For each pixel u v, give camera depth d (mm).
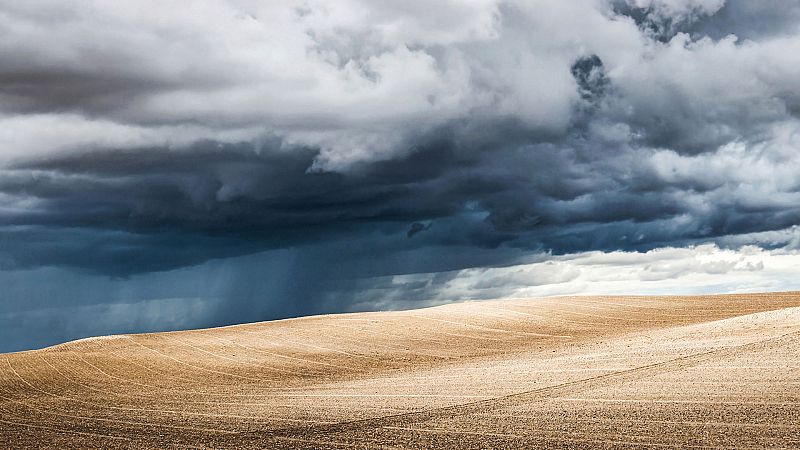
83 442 24219
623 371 32938
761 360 31609
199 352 56750
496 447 20188
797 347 33562
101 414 31594
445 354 51562
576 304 80562
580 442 20109
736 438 19125
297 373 45750
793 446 17797
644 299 84312
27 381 45906
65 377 47125
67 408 34312
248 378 44438
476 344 56125
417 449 20562
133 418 29703
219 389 39656
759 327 42469
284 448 21688
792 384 25891
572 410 25031
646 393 27016
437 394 31406
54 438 25266
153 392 39531
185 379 44969
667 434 20266
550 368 37094
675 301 82250
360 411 28016
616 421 22578
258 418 27875
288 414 28438
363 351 54688
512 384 32562
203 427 26344
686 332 46438
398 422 25031
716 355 34438
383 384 36938
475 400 28844
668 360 34750
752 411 22250
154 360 53531
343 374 44125
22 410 34125
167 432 25594
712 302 80312
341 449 21094
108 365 51719
